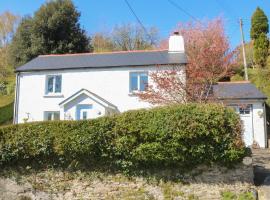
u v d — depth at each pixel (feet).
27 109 82.89
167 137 45.83
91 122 48.42
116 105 78.48
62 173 49.01
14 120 82.84
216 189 45.09
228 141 45.09
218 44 113.91
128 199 46.55
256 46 143.43
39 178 49.52
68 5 143.33
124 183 47.14
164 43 148.15
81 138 48.08
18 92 84.02
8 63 159.63
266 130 81.61
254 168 54.44
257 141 80.48
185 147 45.34
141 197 46.32
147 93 70.38
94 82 80.84
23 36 142.61
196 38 123.54
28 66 86.22
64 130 48.96
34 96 83.15
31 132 49.96
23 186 49.78
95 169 48.19
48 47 138.31
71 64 84.17
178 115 45.85
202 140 45.39
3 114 108.99
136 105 77.51
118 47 179.63
